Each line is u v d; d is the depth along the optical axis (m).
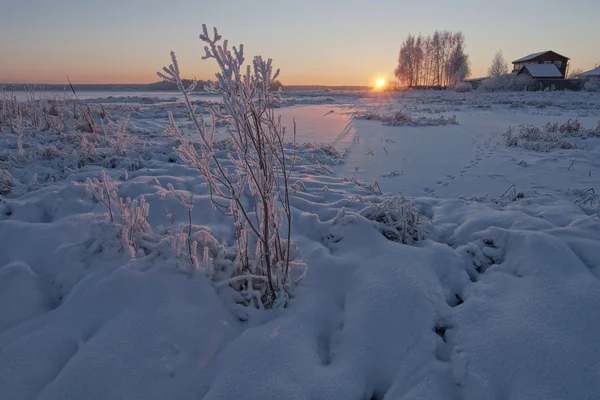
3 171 4.88
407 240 3.31
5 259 2.94
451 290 2.74
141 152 6.88
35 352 2.05
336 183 5.43
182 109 17.44
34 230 3.21
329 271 2.85
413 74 71.31
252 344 2.11
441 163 7.11
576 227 3.39
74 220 3.40
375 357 2.15
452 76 67.25
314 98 38.69
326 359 2.20
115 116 12.66
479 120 15.07
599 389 1.82
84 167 5.73
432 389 1.92
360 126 13.19
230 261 2.78
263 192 2.42
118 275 2.52
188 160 2.43
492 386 1.91
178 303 2.37
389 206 3.56
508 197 4.80
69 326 2.22
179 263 2.63
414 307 2.39
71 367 1.93
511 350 2.05
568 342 2.06
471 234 3.45
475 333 2.23
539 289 2.52
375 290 2.55
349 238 3.30
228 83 2.22
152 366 1.98
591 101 25.72
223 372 1.98
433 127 12.73
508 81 44.00
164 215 3.76
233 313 2.45
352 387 1.97
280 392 1.84
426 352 2.13
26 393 1.85
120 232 2.95
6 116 9.25
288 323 2.32
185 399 1.88
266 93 2.37
